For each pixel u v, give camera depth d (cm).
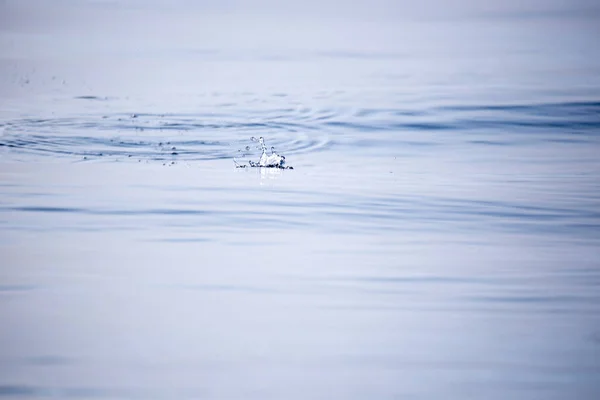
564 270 1591
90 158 2936
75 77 5031
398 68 5238
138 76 5056
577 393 1034
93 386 1050
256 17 7975
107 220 1989
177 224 1955
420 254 1706
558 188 2436
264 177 2616
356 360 1138
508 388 1048
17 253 1680
